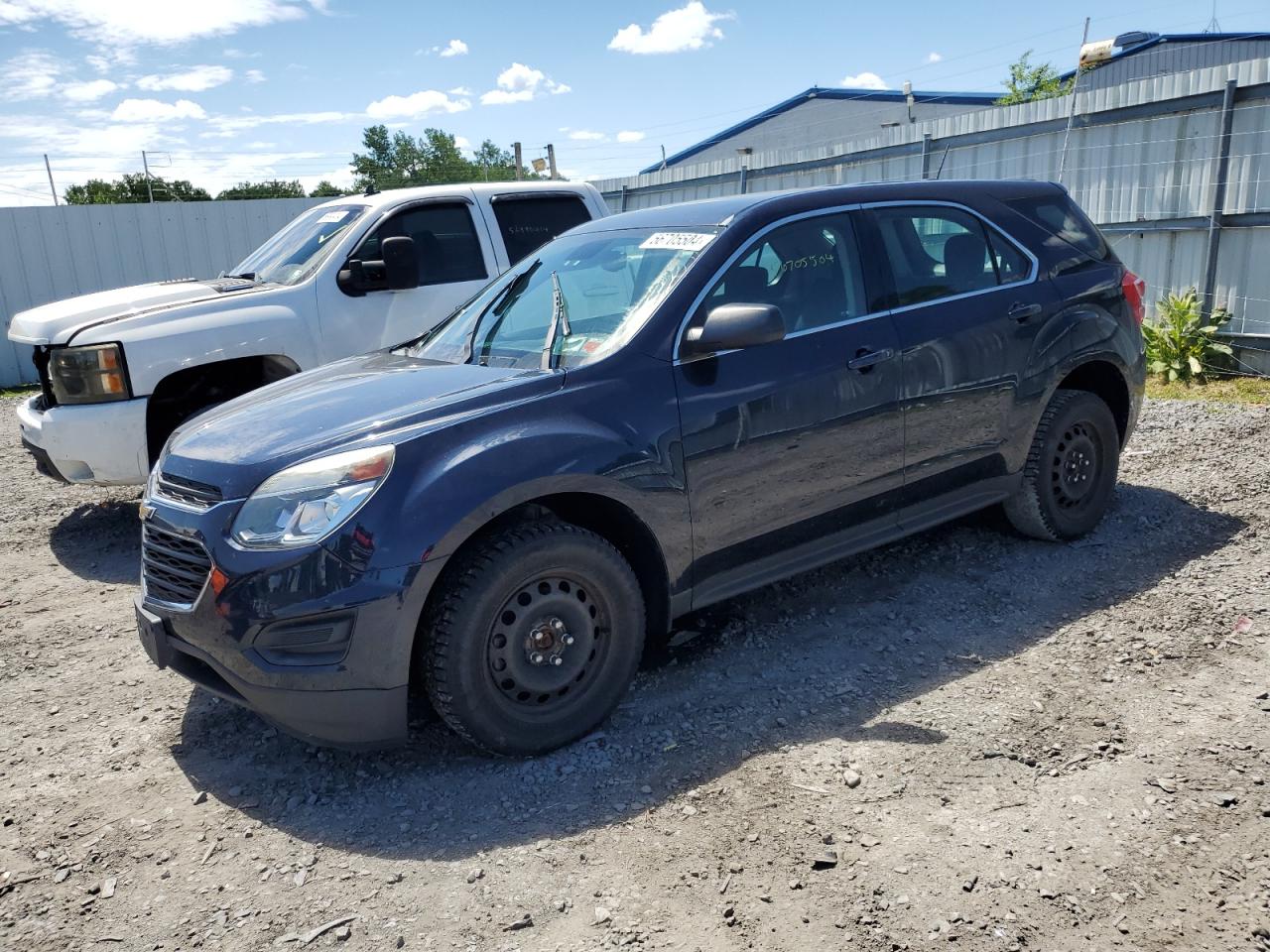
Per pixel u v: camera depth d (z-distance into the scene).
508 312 4.26
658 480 3.46
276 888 2.75
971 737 3.22
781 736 3.36
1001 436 4.49
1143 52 30.11
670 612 3.63
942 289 4.34
